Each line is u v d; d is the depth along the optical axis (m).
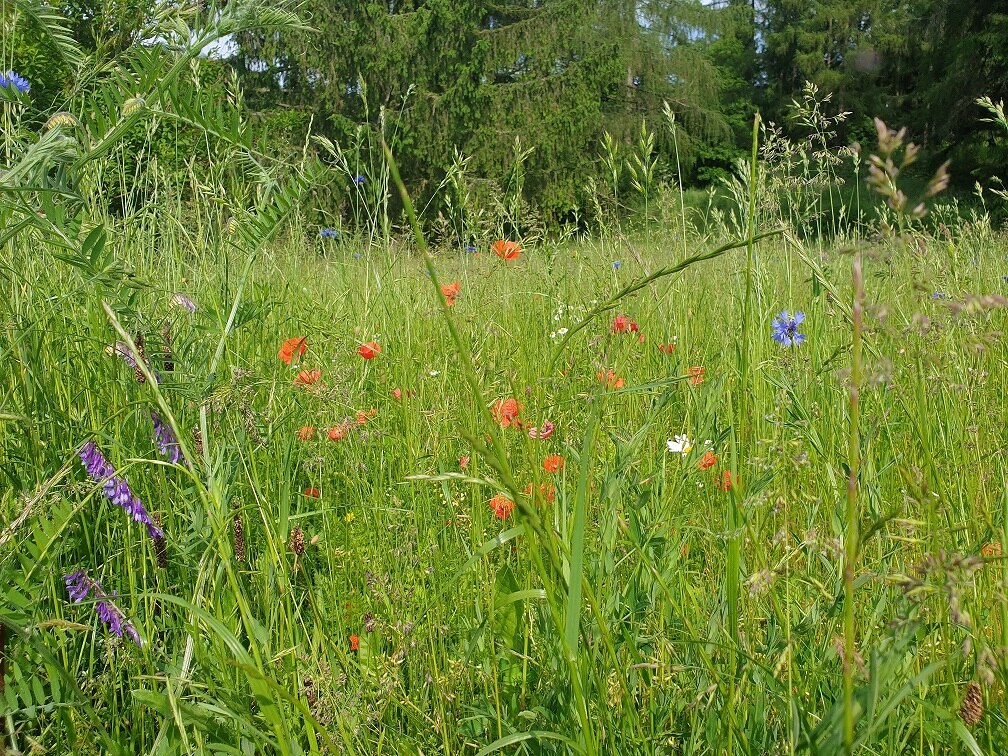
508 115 26.39
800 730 1.26
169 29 1.64
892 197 0.96
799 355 2.62
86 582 1.58
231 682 1.50
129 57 1.64
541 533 1.09
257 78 23.66
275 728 1.30
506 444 2.09
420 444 2.42
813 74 42.62
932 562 1.06
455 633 1.85
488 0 28.67
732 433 1.52
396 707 1.67
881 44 38.56
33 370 2.23
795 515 1.95
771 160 3.52
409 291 3.85
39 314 2.43
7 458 2.08
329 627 1.90
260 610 1.87
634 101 33.31
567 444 1.89
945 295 1.78
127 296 1.77
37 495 1.34
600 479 2.02
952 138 24.70
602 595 1.71
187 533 1.97
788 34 43.53
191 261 3.18
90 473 1.58
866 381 1.03
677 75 33.91
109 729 1.62
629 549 1.91
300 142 15.77
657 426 2.49
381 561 1.98
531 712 1.49
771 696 1.54
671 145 31.67
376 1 26.00
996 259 4.18
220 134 1.81
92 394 2.43
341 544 2.17
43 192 1.48
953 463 1.98
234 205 2.59
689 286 4.29
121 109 1.64
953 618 1.14
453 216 4.76
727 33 37.69
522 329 3.57
